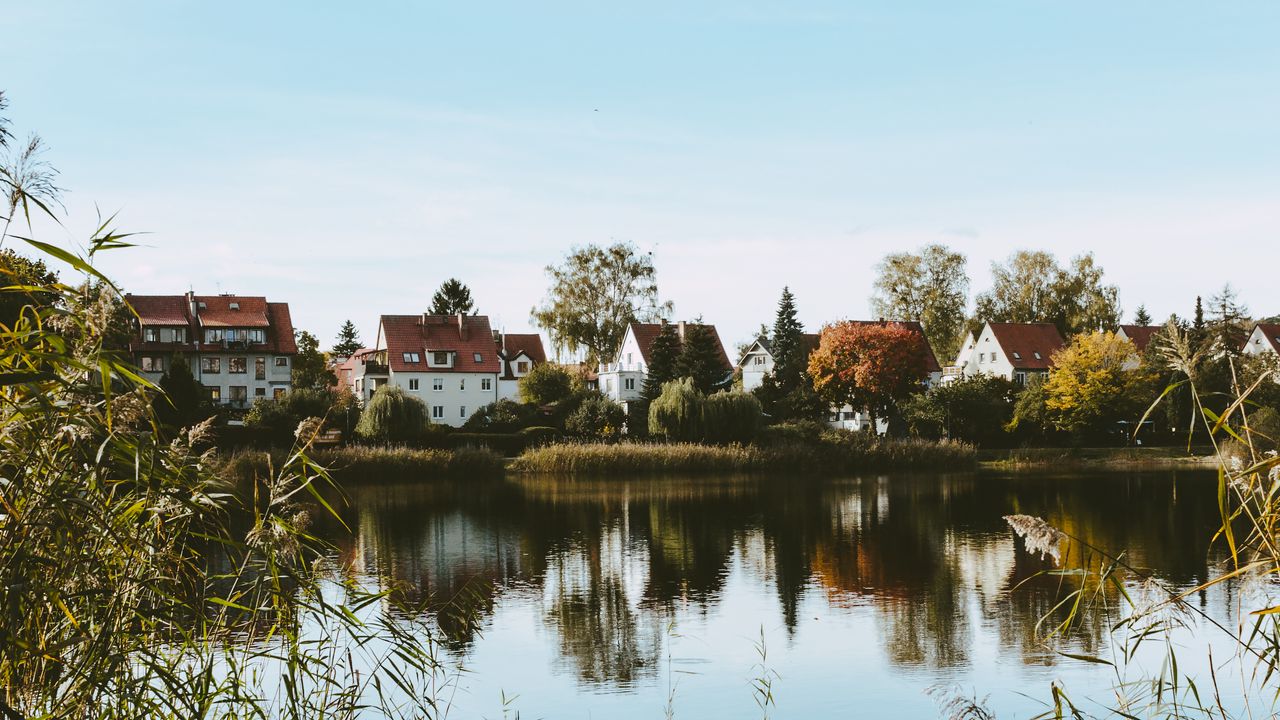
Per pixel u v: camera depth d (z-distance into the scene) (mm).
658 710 10969
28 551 3650
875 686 11883
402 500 34875
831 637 14445
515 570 20516
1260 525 4207
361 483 40938
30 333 3449
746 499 35094
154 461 3871
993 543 23875
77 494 3711
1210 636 12812
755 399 50781
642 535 25812
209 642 4938
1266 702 9266
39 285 3709
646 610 16500
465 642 14000
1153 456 52625
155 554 4375
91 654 3986
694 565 21109
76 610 4020
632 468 45375
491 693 11297
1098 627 14125
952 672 12336
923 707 10969
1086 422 55281
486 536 25672
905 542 24234
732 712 10836
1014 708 10477
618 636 14562
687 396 49688
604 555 22562
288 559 5059
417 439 48156
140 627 4336
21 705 3836
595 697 11422
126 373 3629
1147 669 11570
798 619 15734
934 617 15656
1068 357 55688
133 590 4273
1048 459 50219
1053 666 12281
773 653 13539
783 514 30453
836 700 11328
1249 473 4121
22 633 3865
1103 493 36188
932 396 58375
